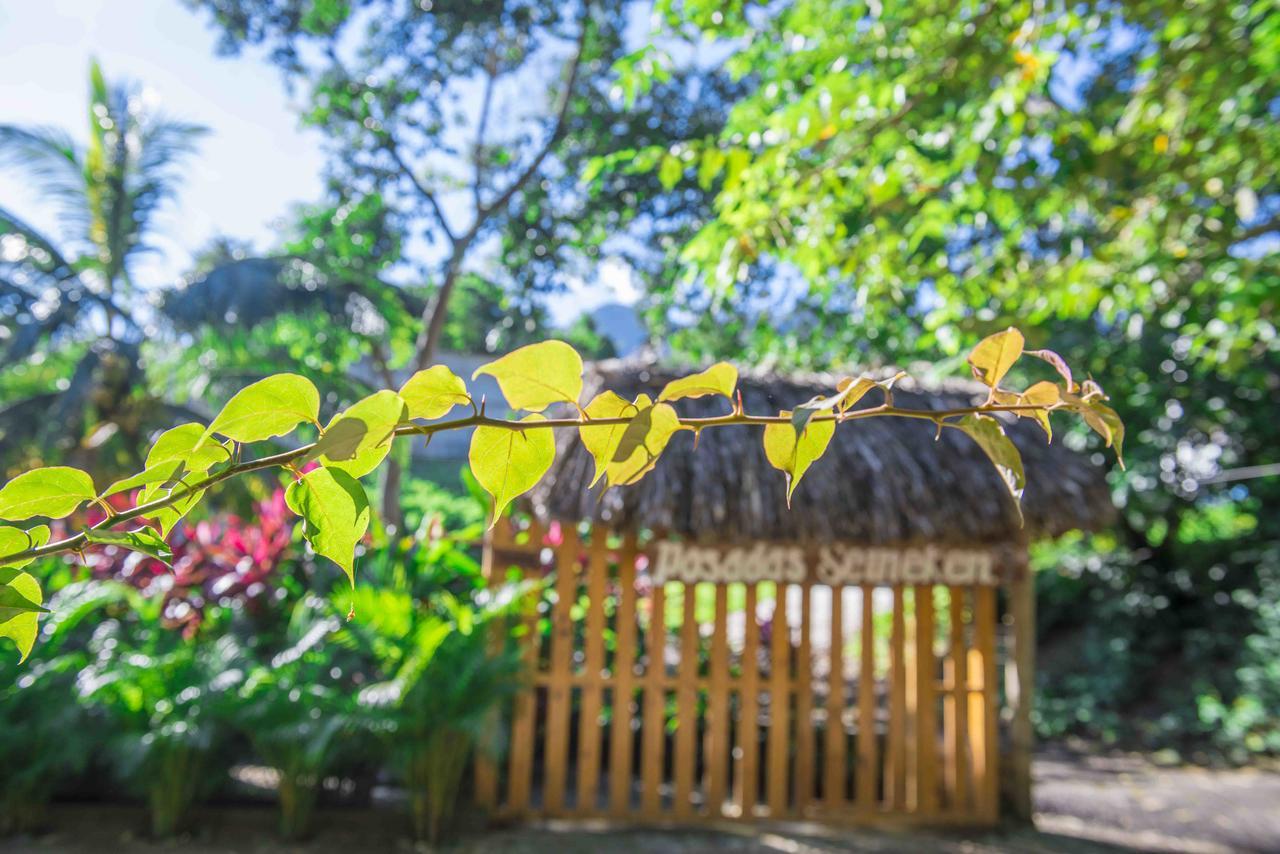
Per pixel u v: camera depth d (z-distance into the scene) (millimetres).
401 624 4836
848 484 5242
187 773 4824
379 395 568
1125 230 5152
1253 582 10492
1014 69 4641
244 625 5551
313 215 13695
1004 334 656
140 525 622
